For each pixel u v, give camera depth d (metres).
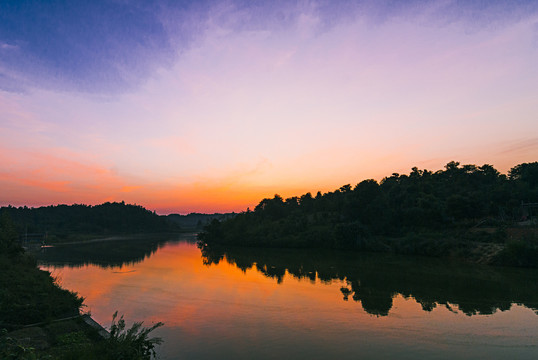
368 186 90.06
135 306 30.25
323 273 47.72
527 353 19.52
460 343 21.05
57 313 22.03
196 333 23.09
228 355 19.36
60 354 15.30
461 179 101.81
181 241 140.75
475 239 60.50
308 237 89.69
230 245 109.38
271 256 73.38
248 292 35.75
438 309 28.44
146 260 67.62
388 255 67.69
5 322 19.11
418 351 19.89
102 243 126.94
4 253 38.50
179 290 36.97
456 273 45.00
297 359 18.84
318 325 24.69
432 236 66.50
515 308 28.41
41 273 34.25
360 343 21.17
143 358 15.84
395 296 33.19
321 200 128.38
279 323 25.23
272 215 132.38
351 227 79.25
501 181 97.56
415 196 86.44
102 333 21.20
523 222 64.12
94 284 40.50
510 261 48.62
